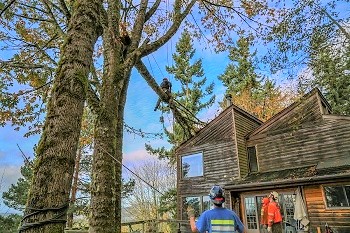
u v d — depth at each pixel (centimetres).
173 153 2502
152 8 671
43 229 175
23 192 1658
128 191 2364
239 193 1491
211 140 1756
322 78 908
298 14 819
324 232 1146
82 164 2058
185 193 1764
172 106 884
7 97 683
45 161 194
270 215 1009
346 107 2088
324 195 1181
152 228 1230
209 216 338
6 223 1048
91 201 375
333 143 1333
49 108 214
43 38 766
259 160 1586
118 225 440
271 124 1595
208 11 937
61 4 561
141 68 684
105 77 437
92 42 251
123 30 538
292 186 1281
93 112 418
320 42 819
